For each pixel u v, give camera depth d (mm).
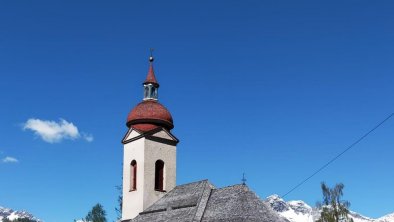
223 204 54594
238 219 51438
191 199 58594
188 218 54844
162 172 68250
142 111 69750
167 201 63094
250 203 53188
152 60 74125
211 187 59281
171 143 69812
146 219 61406
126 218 67000
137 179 67062
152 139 68125
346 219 82750
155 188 66938
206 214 54969
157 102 72062
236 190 55031
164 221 57875
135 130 68875
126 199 67938
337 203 83625
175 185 68688
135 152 68500
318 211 85500
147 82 72438
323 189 84938
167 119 70312
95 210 134875
